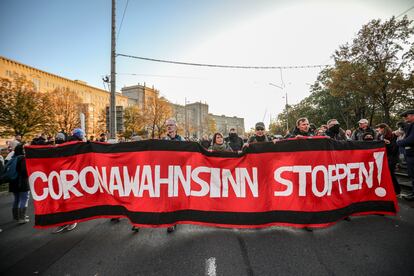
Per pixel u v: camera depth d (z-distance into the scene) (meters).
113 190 3.42
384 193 3.64
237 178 3.36
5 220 4.21
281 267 2.33
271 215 3.27
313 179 3.30
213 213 3.30
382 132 5.04
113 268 2.39
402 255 2.50
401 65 12.82
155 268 2.37
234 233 3.24
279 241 2.94
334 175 3.38
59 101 25.53
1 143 23.95
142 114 31.36
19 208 3.98
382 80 13.05
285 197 3.29
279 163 3.35
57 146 3.41
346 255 2.54
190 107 84.62
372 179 3.65
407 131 4.65
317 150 3.37
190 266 2.39
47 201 3.33
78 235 3.32
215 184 3.36
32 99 20.06
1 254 2.77
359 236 3.02
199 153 3.41
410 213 3.87
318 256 2.53
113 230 3.49
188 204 3.34
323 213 3.22
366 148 3.66
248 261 2.46
